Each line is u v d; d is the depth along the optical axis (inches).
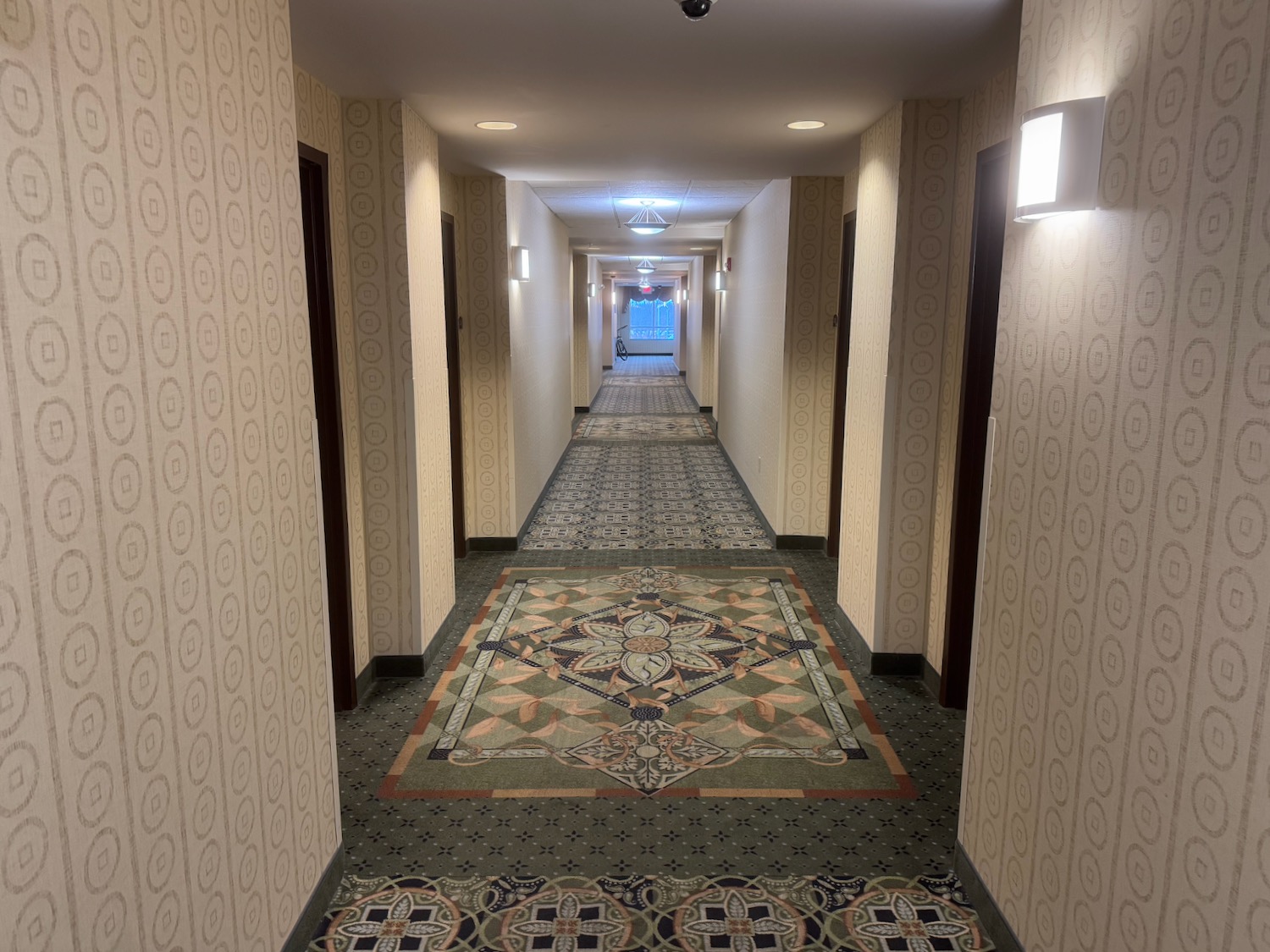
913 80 114.0
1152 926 54.0
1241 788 45.8
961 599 125.3
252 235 65.4
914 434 133.4
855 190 189.0
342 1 84.0
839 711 128.3
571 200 255.9
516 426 212.2
